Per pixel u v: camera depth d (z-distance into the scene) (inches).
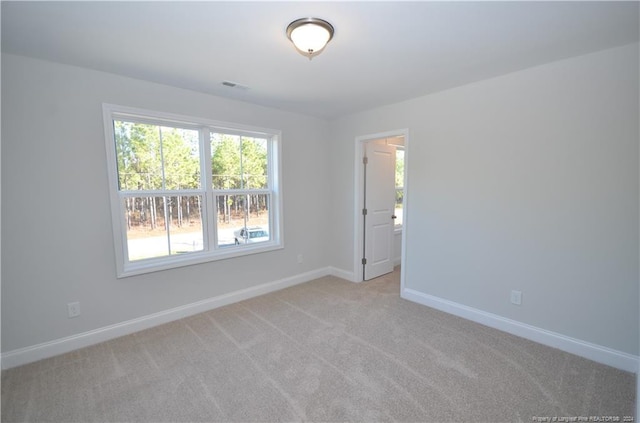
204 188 125.0
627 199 81.4
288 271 155.8
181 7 61.6
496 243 106.8
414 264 133.3
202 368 85.7
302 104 135.9
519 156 99.3
